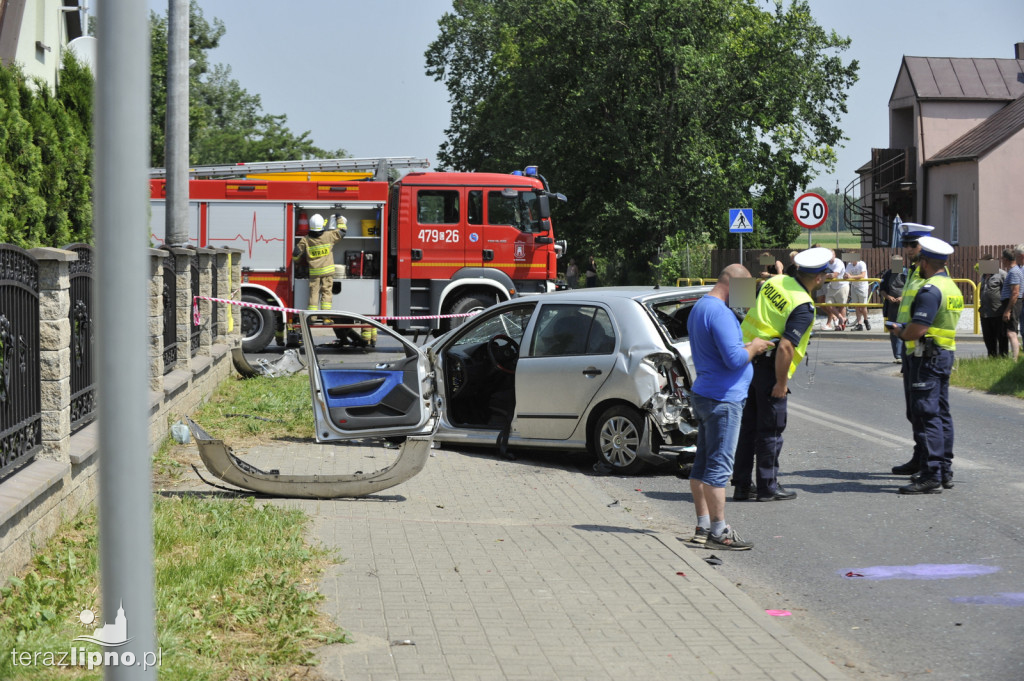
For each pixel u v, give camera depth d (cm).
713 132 3875
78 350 735
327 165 2106
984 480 886
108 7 219
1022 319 1681
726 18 3841
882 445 1060
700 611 530
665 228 3769
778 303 808
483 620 510
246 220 1942
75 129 1385
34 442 625
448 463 969
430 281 1961
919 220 3947
